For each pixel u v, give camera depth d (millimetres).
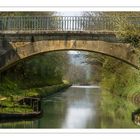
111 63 63594
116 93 63406
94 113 46562
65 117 43219
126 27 37219
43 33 43188
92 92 87875
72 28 42906
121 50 42188
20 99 43094
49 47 43281
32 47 43406
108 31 42375
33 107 41906
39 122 39250
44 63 76250
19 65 59562
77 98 68438
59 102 59875
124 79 59750
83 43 42844
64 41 43062
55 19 43156
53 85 83375
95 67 82125
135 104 51312
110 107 52781
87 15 44062
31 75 67188
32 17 43344
